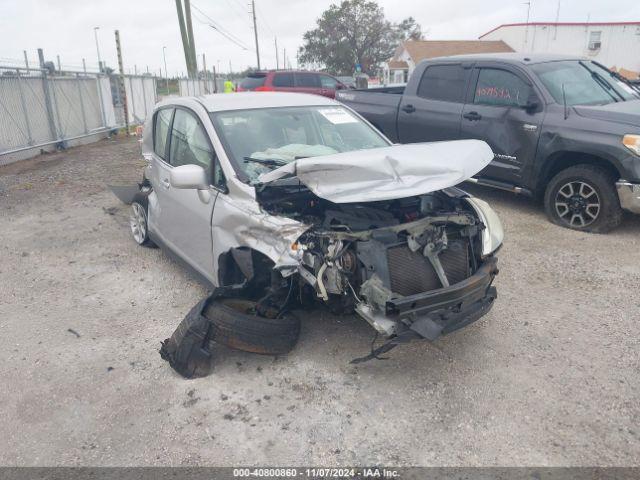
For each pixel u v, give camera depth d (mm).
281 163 4055
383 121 8352
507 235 6219
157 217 5359
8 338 4293
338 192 3301
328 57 60875
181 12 29281
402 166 3367
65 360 3959
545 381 3559
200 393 3531
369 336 4121
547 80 6660
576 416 3225
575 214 6324
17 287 5250
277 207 3861
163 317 4582
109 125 17281
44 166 11641
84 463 2971
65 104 14586
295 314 4383
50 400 3506
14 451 3072
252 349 3670
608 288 4840
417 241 3533
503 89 6949
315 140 4734
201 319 3633
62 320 4570
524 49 42719
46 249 6277
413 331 3301
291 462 2938
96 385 3652
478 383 3559
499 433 3105
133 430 3215
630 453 2928
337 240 3400
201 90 29719
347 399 3434
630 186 5723
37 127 13367
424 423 3205
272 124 4648
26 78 12891
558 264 5375
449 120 7457
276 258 3482
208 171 4285
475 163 3578
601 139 5910
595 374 3617
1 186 9531
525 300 4684
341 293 3496
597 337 4066
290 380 3637
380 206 4043
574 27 40969
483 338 4102
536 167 6559
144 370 3812
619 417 3203
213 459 2973
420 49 43344
